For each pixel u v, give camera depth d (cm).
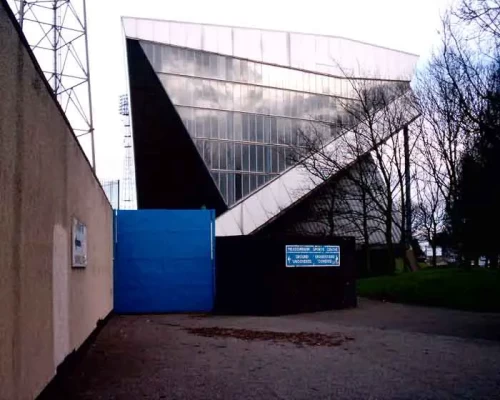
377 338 1228
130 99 4184
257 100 4525
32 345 600
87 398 697
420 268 4362
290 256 1802
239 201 4350
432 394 719
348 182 4544
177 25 4266
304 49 4706
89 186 1176
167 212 1908
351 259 1977
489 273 2586
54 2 2216
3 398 484
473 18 1581
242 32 4512
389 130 3822
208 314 1825
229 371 862
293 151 4372
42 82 676
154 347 1108
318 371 862
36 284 625
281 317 1698
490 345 1138
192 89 4288
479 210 2389
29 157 604
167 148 4284
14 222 534
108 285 1658
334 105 4706
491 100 1848
